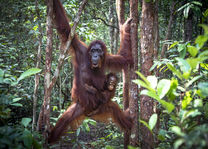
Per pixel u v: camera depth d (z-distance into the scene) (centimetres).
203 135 145
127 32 390
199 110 231
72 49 367
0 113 230
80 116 378
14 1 554
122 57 383
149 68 324
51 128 371
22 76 257
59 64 300
